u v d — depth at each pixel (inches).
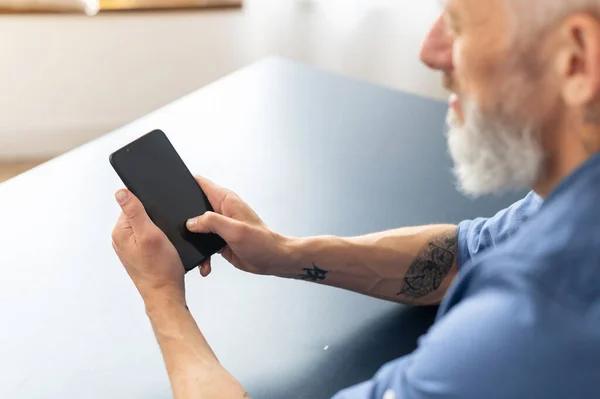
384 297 34.5
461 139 24.6
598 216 19.9
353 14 85.3
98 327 32.1
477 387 19.2
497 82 22.0
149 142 32.0
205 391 26.6
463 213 40.6
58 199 40.1
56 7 82.1
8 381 29.3
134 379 29.7
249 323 32.6
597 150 21.5
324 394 29.7
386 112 50.7
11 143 91.3
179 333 28.7
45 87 88.7
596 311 18.9
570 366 18.6
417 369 20.7
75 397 28.8
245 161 44.3
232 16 87.0
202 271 32.5
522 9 20.9
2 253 35.9
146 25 86.3
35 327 31.9
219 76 92.2
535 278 19.5
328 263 33.4
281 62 56.6
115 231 30.2
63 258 35.9
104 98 91.3
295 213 39.9
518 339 19.0
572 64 20.6
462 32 22.3
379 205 40.9
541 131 22.5
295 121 48.9
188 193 32.4
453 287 22.2
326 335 32.4
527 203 31.8
